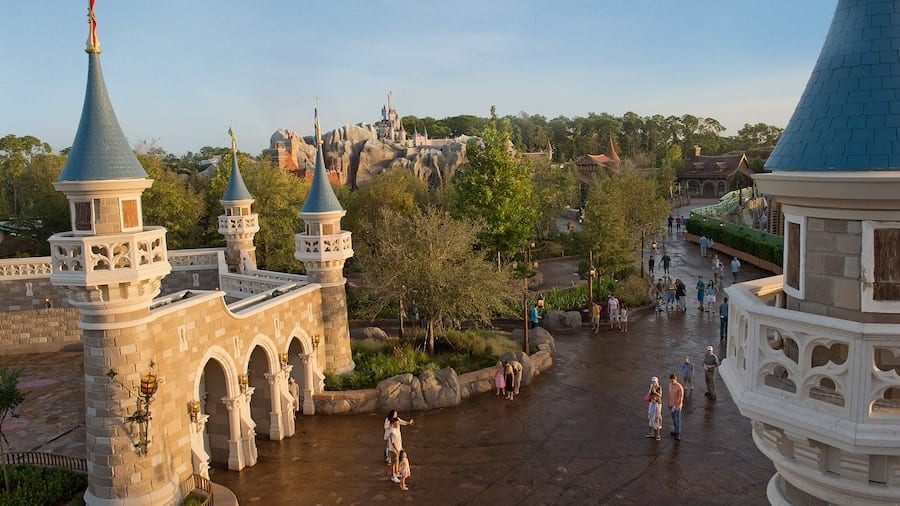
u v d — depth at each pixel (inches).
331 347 1031.6
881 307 277.7
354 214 1942.7
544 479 721.0
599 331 1314.0
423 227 1154.7
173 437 674.2
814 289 301.4
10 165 2785.4
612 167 3230.8
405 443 832.9
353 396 955.3
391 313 1432.1
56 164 2322.8
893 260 276.8
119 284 591.5
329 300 1030.4
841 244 289.1
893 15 299.6
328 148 3668.8
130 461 616.7
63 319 1330.0
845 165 280.5
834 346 305.6
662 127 5974.4
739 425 842.8
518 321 1387.8
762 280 364.8
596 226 1477.6
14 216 2139.5
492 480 725.3
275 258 1743.4
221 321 759.1
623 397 955.3
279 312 888.9
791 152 308.3
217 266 1406.3
